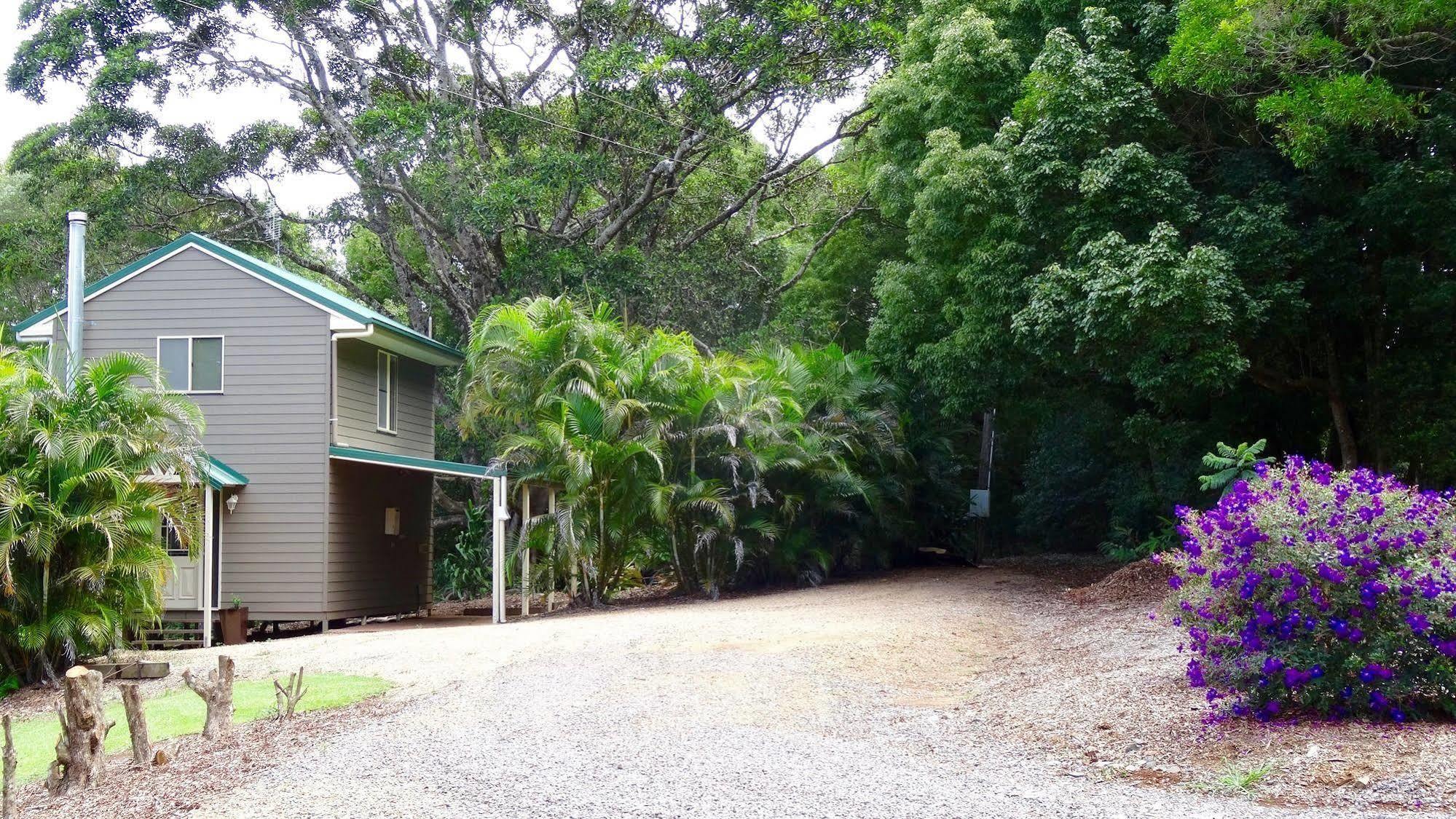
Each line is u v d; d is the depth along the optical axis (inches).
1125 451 924.6
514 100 1195.9
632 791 247.6
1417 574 271.7
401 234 1376.7
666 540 803.4
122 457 522.6
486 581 1008.9
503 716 347.9
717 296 1190.9
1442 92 556.1
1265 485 310.2
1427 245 595.8
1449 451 652.7
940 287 754.8
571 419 699.4
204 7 1047.6
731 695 370.6
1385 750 244.1
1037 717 319.3
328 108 1121.4
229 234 1189.7
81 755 309.1
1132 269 548.7
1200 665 296.7
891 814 222.1
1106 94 602.2
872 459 900.6
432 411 900.6
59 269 1176.2
